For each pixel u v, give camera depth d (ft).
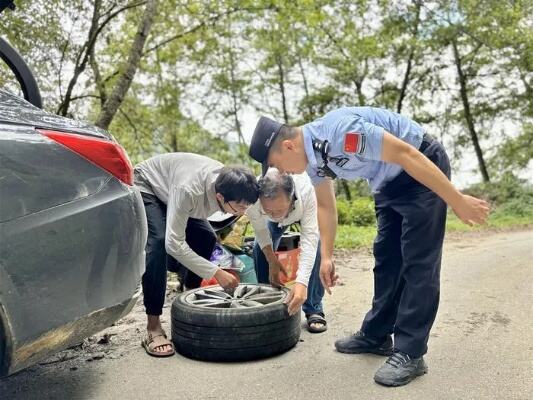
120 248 7.18
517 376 8.80
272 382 8.79
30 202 6.33
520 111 68.64
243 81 67.21
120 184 7.30
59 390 8.54
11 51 10.94
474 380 8.69
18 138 6.41
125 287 7.33
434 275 8.67
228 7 34.96
